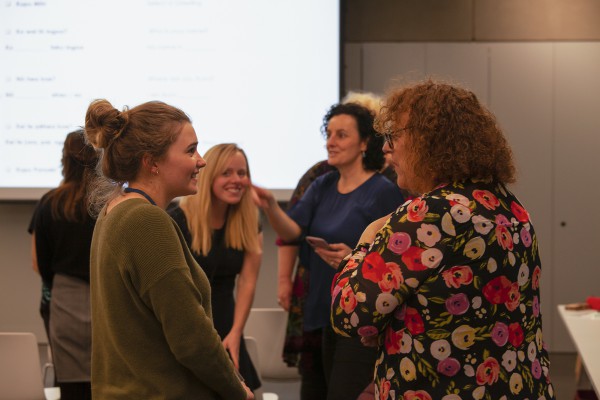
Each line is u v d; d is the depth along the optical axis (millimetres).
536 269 1740
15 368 3092
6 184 5523
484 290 1623
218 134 5551
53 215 2943
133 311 1721
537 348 1731
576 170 6031
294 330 3166
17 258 5789
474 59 6043
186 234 2850
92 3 5512
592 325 3537
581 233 6039
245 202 2955
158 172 1812
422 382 1645
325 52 5531
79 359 2965
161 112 1811
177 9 5535
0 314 5793
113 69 5520
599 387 2490
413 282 1617
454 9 6047
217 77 5539
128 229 1702
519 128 6043
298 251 3428
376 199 2857
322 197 3066
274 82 5543
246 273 3000
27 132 5516
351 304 1671
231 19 5531
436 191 1675
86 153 2773
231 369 1807
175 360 1743
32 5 5512
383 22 6074
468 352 1624
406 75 6059
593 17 6004
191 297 1706
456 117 1680
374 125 1825
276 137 5551
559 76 6023
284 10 5535
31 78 5512
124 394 1720
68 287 2971
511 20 6035
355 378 2695
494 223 1632
